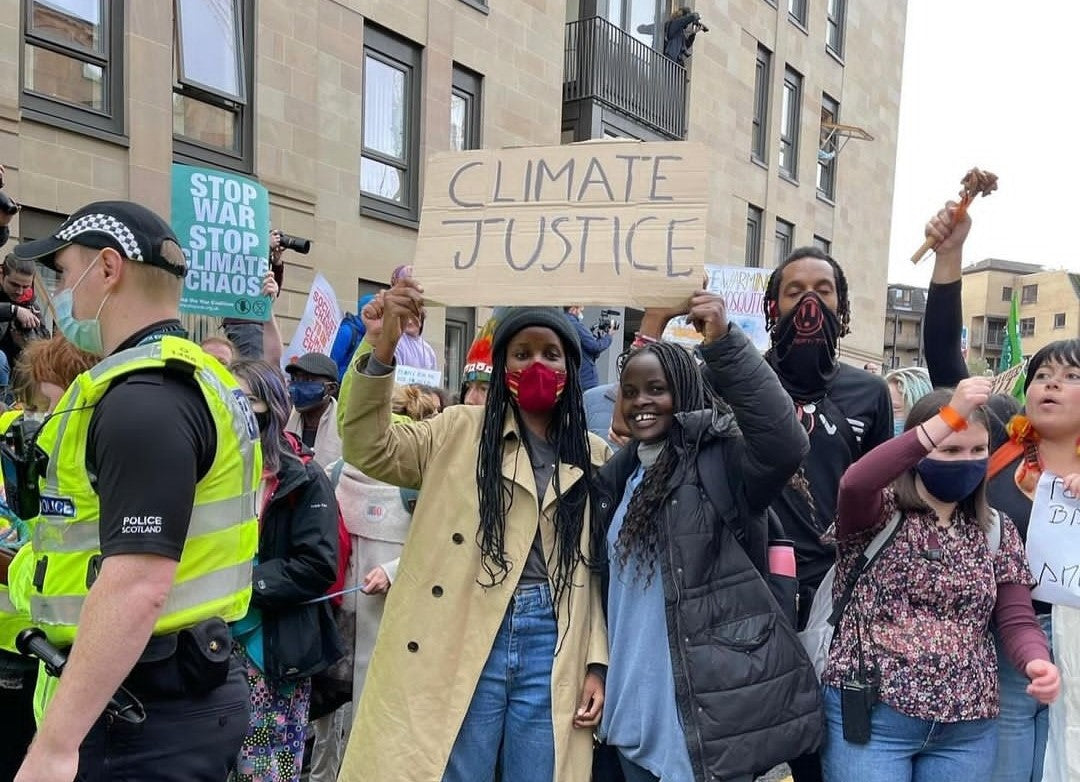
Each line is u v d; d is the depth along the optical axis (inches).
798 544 98.7
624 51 467.8
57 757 55.3
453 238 83.6
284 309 310.7
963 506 87.7
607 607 87.2
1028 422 98.9
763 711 76.5
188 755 66.4
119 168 259.3
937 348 118.9
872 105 717.9
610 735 82.7
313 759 136.5
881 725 82.6
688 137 515.2
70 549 62.5
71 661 56.5
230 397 69.2
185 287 185.9
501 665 85.3
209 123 289.6
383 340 83.0
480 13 383.9
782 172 604.1
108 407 59.1
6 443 64.8
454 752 84.4
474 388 158.7
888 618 84.2
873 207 729.0
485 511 85.9
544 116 419.8
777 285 108.3
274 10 302.4
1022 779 95.3
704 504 81.5
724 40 535.8
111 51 257.3
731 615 79.2
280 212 308.5
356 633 123.4
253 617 101.2
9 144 231.0
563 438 89.6
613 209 80.6
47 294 67.3
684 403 84.9
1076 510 92.0
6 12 227.8
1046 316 2086.6
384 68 350.9
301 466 105.8
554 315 87.7
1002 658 93.9
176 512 59.2
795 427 77.1
